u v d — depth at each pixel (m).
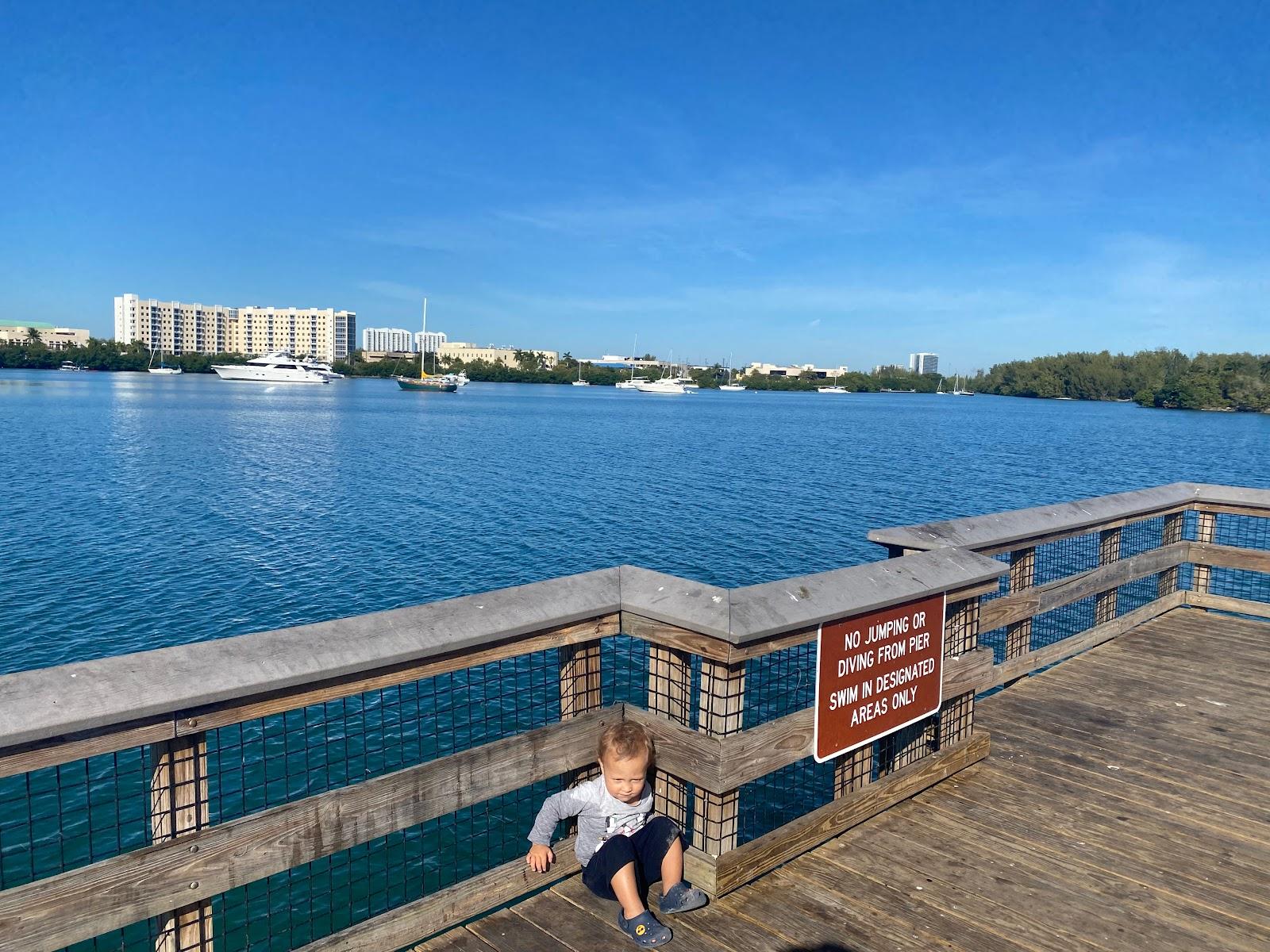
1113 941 2.99
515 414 95.19
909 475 40.94
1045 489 36.59
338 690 2.45
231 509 26.94
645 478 37.31
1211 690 5.61
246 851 2.31
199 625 14.57
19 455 41.53
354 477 36.09
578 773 3.23
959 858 3.52
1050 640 7.55
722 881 3.17
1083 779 4.31
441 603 2.76
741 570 19.69
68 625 14.47
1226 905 3.23
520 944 2.86
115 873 2.10
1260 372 147.25
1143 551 8.05
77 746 2.00
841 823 3.68
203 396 116.50
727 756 3.07
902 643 3.80
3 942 1.95
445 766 2.74
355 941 2.63
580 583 3.20
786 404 165.25
